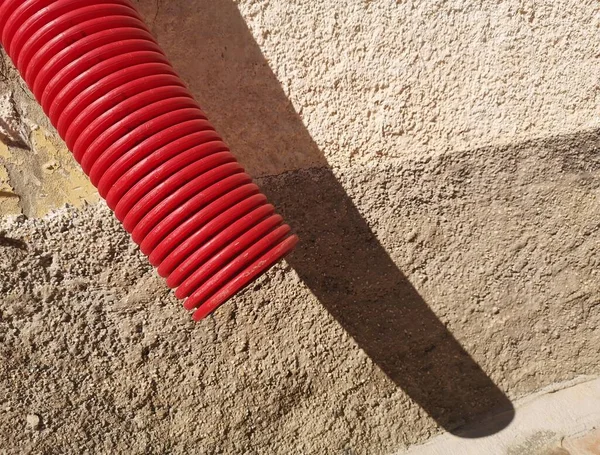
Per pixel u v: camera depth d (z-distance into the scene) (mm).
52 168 505
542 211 630
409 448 702
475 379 702
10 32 391
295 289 604
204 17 513
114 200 403
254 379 630
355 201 584
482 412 721
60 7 380
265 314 606
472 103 578
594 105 598
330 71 546
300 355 635
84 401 587
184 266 389
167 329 584
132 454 625
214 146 407
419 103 569
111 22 395
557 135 595
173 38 510
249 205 399
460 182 599
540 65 582
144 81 392
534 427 693
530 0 564
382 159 574
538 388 726
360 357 656
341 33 539
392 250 615
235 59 528
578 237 649
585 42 584
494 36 567
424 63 561
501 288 662
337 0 530
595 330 707
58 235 515
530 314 682
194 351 602
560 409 705
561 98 592
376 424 689
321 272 604
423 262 629
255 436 655
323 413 667
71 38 380
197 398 622
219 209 390
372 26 543
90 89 380
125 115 385
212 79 526
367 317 640
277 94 542
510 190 613
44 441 591
